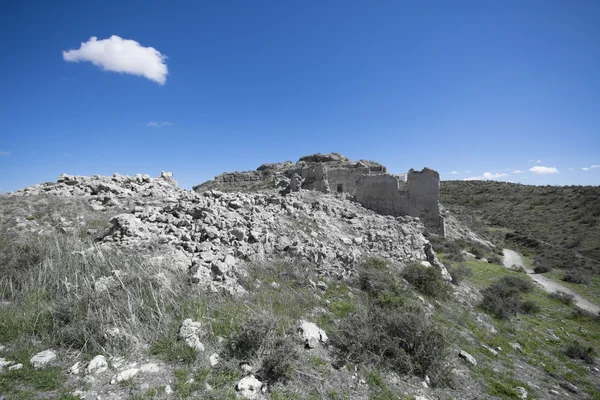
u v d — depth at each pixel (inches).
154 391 175.0
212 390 183.0
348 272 390.0
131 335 214.5
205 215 430.3
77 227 427.5
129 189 666.8
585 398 299.3
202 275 300.5
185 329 225.3
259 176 2491.4
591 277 973.8
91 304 235.5
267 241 400.2
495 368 308.3
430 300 417.7
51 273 286.4
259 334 220.5
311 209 597.0
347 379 221.0
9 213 472.4
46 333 214.7
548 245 1418.6
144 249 346.9
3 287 274.8
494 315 478.0
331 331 271.7
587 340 479.5
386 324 276.8
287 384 201.5
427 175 1021.2
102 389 174.1
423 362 255.3
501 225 1953.7
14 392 163.8
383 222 637.3
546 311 595.2
